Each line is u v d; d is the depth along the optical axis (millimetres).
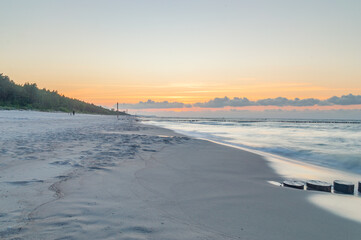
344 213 3004
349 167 7078
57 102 89938
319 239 2311
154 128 23750
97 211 2725
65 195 3229
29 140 8859
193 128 27766
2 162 5020
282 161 7363
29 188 3453
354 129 28250
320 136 17703
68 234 2152
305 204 3291
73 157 5867
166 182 4184
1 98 67625
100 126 22328
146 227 2385
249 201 3354
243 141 13805
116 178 4230
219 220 2670
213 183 4273
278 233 2410
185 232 2326
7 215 2516
